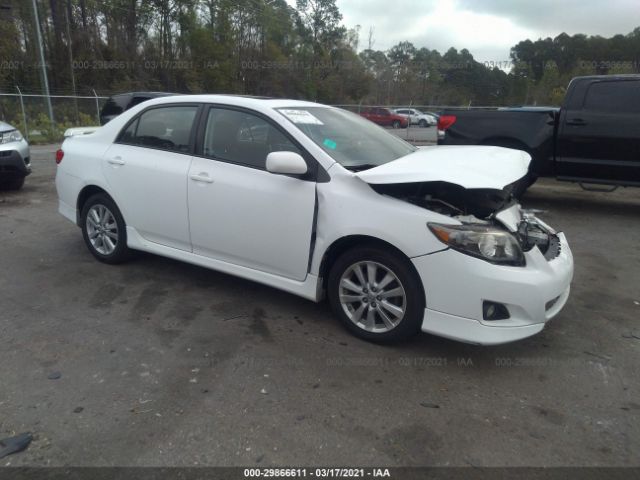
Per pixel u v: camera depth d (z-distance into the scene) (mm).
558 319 3963
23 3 31312
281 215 3574
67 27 31406
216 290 4301
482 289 2975
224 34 41562
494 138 7777
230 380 2986
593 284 4738
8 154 7750
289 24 51719
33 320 3689
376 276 3375
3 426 2539
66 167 4957
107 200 4660
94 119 23828
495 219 3289
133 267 4789
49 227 6125
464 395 2904
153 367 3107
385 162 3781
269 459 2361
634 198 8719
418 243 3082
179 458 2352
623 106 6938
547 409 2795
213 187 3865
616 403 2867
